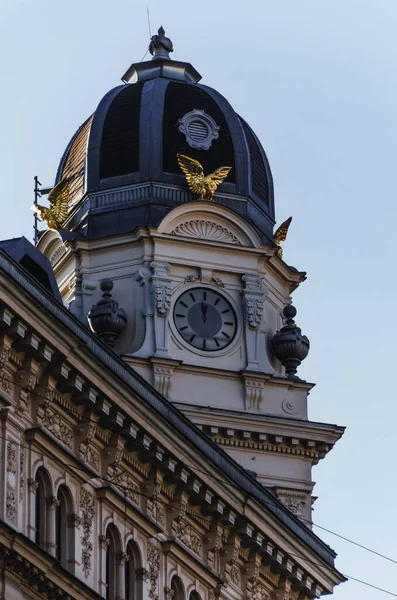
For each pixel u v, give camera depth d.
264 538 73.00
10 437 60.66
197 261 103.12
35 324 60.94
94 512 64.75
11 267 60.78
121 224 103.56
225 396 101.81
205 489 69.31
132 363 100.19
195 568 70.00
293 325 104.44
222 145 106.75
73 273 102.94
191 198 104.69
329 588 77.62
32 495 61.28
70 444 64.06
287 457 101.88
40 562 60.16
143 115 106.19
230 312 103.38
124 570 66.00
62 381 62.78
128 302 102.19
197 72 110.38
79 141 107.19
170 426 67.12
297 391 103.31
